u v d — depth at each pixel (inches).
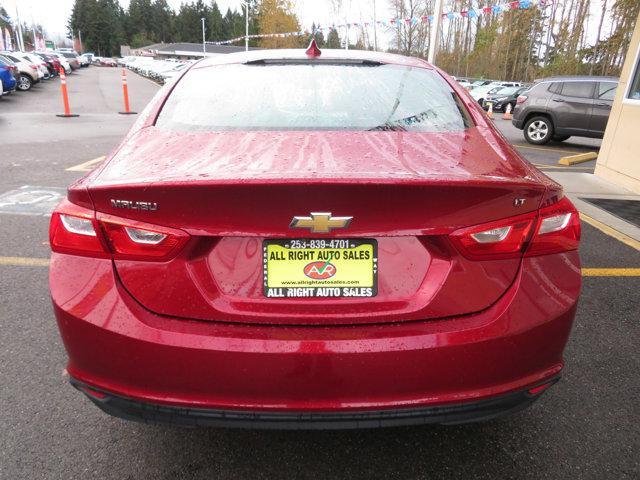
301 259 63.7
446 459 82.6
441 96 95.0
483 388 65.4
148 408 65.1
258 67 102.0
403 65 105.4
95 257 65.6
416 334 63.2
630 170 278.8
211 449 84.0
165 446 84.4
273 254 63.5
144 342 62.6
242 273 63.9
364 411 63.7
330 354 61.8
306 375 62.3
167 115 88.3
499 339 64.1
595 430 89.7
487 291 65.6
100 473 78.3
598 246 185.6
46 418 90.0
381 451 84.1
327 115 86.3
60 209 67.7
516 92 987.3
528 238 66.5
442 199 62.0
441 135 81.7
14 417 89.8
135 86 1179.9
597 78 472.1
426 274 64.9
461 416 66.2
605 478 79.0
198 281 64.0
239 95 92.4
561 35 1907.0
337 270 64.1
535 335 66.1
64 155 336.5
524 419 92.4
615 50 1720.0
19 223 193.0
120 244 64.1
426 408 64.7
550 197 67.9
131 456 81.9
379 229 62.3
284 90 93.4
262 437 87.0
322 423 64.2
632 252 180.4
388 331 63.5
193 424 65.5
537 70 2044.8
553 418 92.7
